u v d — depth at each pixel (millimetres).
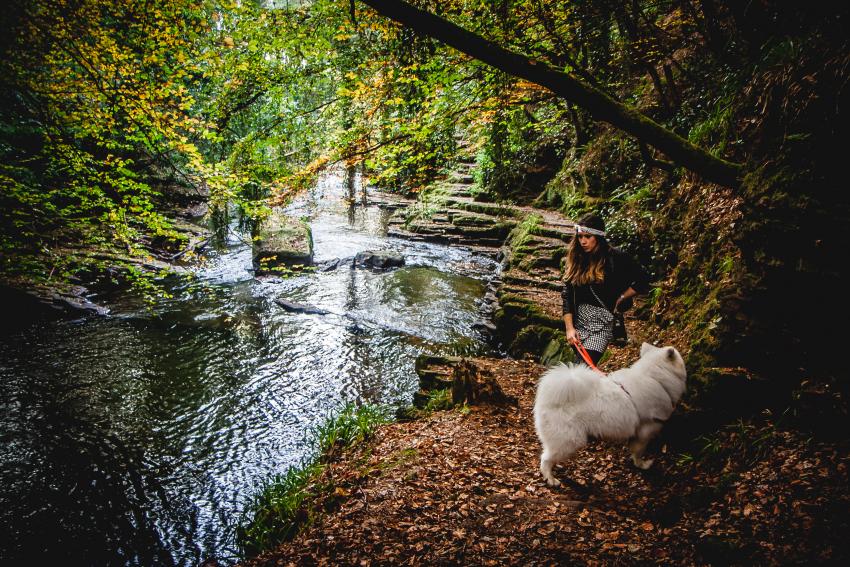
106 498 4613
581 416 3186
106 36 5188
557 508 3088
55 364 7211
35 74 5609
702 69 7805
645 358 3271
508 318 8148
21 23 5004
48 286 9523
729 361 3314
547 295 8930
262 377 7094
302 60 6855
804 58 3229
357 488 3742
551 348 6746
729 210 4305
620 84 9773
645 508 2980
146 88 5289
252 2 6559
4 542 4039
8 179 6355
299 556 2908
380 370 7309
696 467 3150
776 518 2416
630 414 3117
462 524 3023
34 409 6023
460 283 11648
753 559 2223
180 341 8258
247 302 10250
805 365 3006
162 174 14016
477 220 16109
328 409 6223
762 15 4703
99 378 6891
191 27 6055
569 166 14281
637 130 3195
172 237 6938
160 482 4855
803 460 2689
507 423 4578
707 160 3305
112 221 6699
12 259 7203
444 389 5797
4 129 9102
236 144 6637
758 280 3242
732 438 3088
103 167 6773
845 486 2412
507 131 9047
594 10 6199
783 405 3039
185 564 3834
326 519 3369
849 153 2855
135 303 9867
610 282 3561
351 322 9195
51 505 4488
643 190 8250
